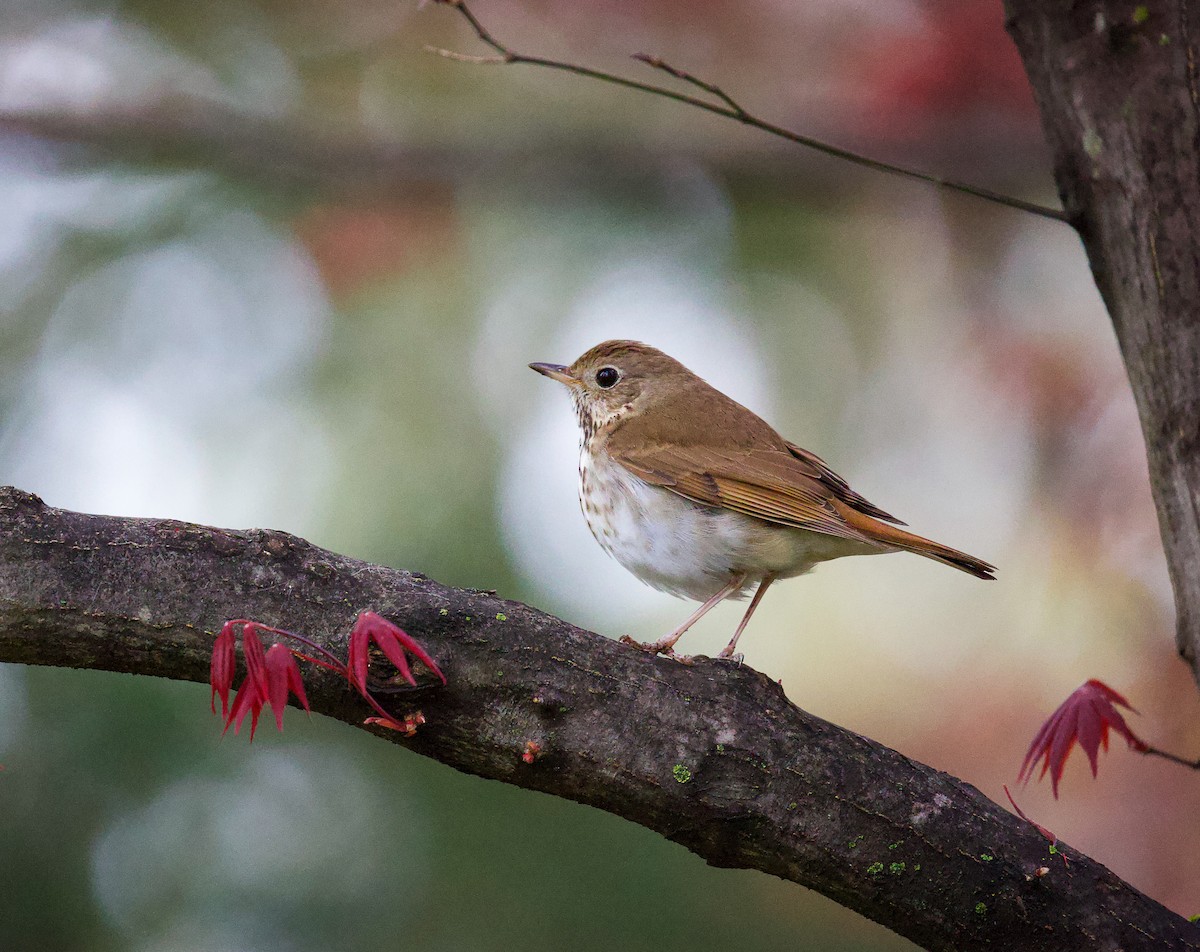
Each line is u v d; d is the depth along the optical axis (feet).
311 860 32.78
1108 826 35.88
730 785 17.80
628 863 32.81
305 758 33.37
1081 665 39.63
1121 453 41.78
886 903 18.04
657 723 17.83
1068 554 40.93
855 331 48.03
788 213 48.42
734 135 47.78
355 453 40.29
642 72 47.14
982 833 18.10
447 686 17.56
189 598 17.31
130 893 31.81
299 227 43.57
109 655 17.31
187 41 45.75
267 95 46.62
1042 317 46.37
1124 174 18.37
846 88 46.26
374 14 45.42
